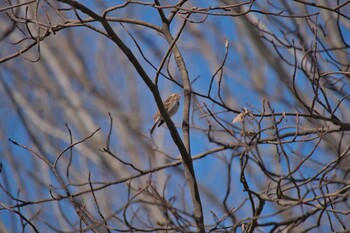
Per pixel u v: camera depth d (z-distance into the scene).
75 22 9.20
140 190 8.98
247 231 8.65
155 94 8.80
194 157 10.94
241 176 8.86
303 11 13.19
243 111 10.12
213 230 8.59
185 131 9.34
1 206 9.19
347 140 13.13
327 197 8.80
